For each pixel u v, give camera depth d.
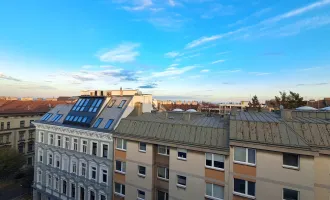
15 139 47.84
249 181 16.02
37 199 32.28
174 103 74.81
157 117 25.81
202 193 18.16
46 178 31.02
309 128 15.38
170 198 19.73
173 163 19.72
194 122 21.95
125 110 26.14
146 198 21.25
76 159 27.39
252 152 16.11
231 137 16.47
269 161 15.32
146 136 21.16
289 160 14.90
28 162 50.47
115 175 23.69
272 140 15.18
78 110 30.47
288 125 15.94
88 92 37.69
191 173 18.73
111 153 23.97
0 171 39.00
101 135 24.58
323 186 14.18
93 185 25.36
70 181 27.92
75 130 27.12
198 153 18.50
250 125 16.73
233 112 23.84
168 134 20.38
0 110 48.00
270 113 22.77
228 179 16.88
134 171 22.19
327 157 14.15
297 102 40.44
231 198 16.58
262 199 15.42
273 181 15.13
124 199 22.83
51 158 30.69
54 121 31.62
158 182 21.30
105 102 28.98
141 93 33.00
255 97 50.50
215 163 17.78
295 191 14.54
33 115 53.25
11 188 39.38
